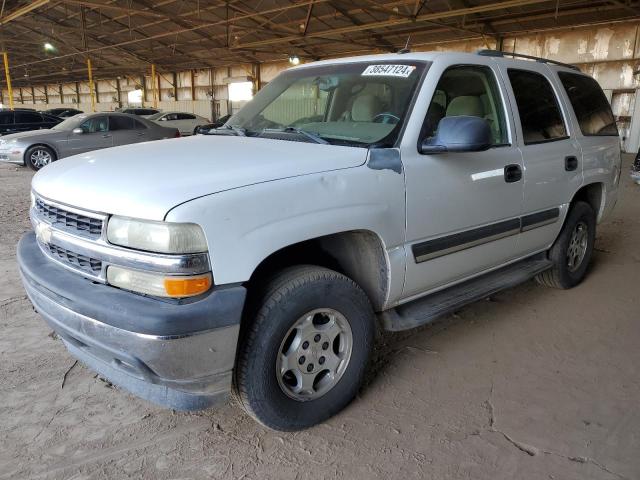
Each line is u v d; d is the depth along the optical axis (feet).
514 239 11.05
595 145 13.30
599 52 56.08
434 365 10.03
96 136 40.52
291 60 81.71
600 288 14.14
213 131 10.58
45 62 119.75
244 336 7.06
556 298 13.42
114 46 87.92
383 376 9.61
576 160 12.46
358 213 7.73
